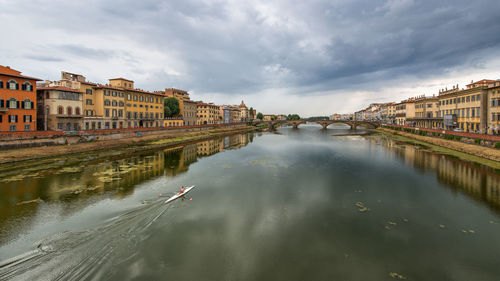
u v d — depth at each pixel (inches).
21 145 1747.0
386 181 1350.9
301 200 1080.2
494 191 1144.8
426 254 672.4
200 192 1170.6
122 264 613.3
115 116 3006.9
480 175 1411.2
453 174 1451.8
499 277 578.6
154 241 728.3
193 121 5118.1
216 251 685.3
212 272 595.8
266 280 570.3
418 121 4114.2
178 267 609.6
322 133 5027.1
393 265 627.8
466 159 1855.3
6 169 1489.9
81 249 669.9
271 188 1242.6
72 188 1170.6
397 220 878.4
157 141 2903.5
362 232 795.4
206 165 1770.4
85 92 2751.0
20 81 2033.7
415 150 2384.4
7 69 1963.6
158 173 1498.5
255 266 623.2
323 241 743.1
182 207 989.8
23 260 612.1
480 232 784.9
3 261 606.2
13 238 717.3
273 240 748.6
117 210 929.5
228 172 1565.0
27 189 1141.7
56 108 2345.0
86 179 1321.4
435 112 3878.0
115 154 2097.7
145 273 581.6
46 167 1565.0
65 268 587.8
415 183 1302.9
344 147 2728.8
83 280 546.3
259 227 829.8
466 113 2667.3
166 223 846.5
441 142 2544.3
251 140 3585.1
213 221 869.8
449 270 605.6
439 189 1195.3
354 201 1064.8
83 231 765.9
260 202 1054.4
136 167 1632.6
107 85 3075.8
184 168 1657.2
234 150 2539.4
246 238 757.9
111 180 1315.2
